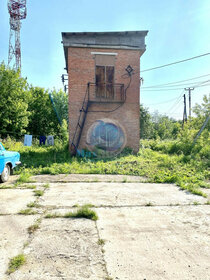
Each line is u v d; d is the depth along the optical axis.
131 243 2.90
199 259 2.56
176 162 10.04
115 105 12.50
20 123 20.33
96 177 7.30
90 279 2.17
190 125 16.27
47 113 27.34
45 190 5.59
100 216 3.85
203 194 5.22
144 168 8.65
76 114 12.21
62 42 11.93
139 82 12.67
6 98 19.44
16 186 5.91
